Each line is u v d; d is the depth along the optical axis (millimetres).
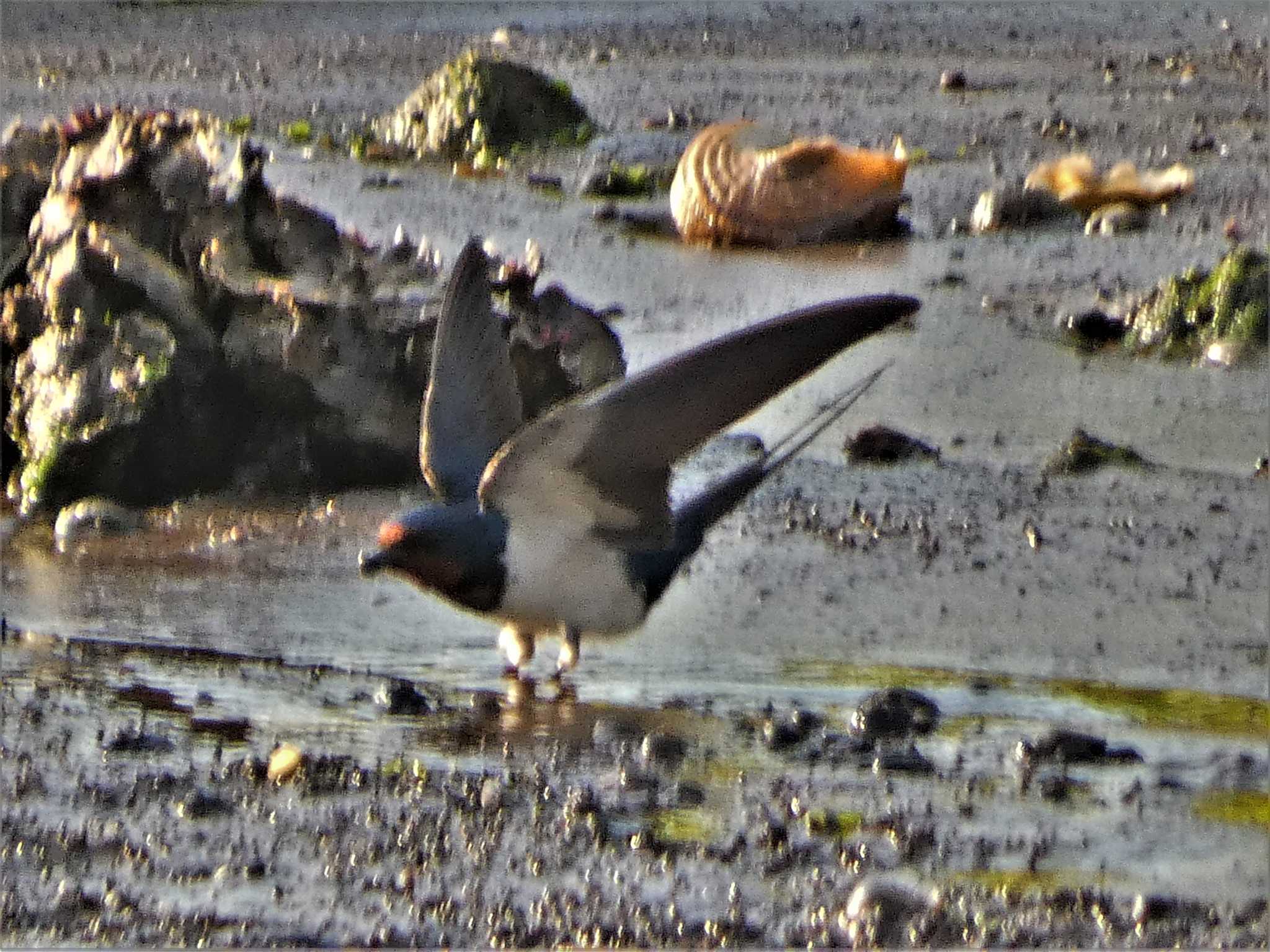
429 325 16453
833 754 10922
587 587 11852
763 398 10633
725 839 9938
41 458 16141
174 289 16422
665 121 31797
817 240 23875
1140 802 10203
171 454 16172
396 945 9000
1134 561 14016
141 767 11062
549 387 16812
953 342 19797
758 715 11523
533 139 29641
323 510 15898
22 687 12297
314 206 22125
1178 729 11164
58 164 17531
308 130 30938
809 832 9977
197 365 16203
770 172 23875
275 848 10023
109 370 16266
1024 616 13055
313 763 11016
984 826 9977
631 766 10828
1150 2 43375
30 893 9617
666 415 10664
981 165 28391
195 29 43188
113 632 13297
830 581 13766
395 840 10062
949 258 23188
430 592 11844
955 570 13922
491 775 10797
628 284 22031
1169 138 30000
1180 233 24000
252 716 11773
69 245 16594
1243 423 17219
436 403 11961
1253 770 10562
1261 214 24844
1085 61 37188
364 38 41188
